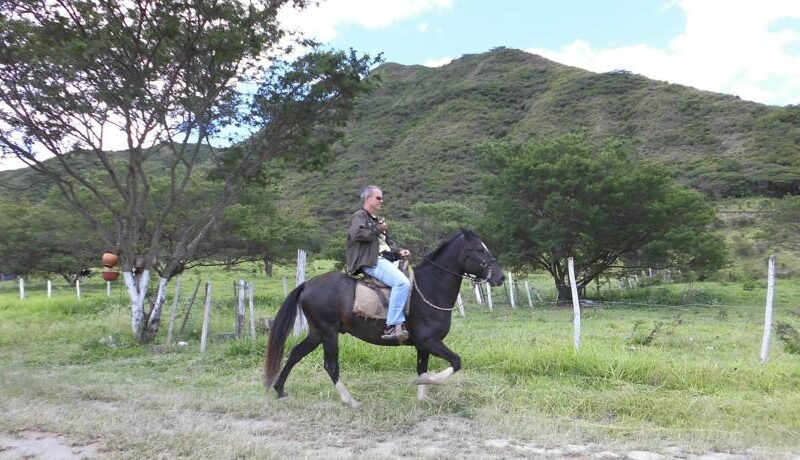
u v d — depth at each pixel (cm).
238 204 2303
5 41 1146
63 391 770
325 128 1506
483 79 10381
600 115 7806
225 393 764
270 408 678
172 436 558
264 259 2580
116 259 1286
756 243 3656
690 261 2448
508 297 2498
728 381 757
